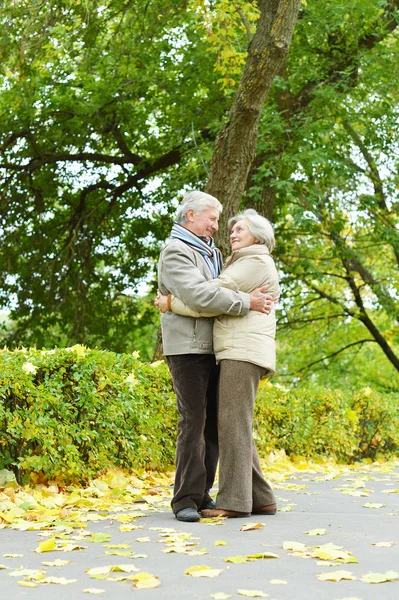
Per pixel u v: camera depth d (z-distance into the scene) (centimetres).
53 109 1574
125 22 1337
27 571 326
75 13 1149
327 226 1664
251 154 929
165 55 1486
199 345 480
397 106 1472
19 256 1705
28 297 1666
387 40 1506
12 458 599
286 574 326
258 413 901
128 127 1647
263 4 911
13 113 1580
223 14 937
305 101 1398
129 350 1775
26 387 590
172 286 479
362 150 1636
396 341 2109
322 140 1412
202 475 479
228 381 480
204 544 392
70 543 394
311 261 1852
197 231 501
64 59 1477
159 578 319
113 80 1500
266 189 1337
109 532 434
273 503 504
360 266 1909
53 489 596
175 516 485
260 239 504
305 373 2244
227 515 482
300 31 1369
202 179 1470
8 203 1673
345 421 1048
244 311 478
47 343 1730
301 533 426
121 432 684
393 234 1577
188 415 480
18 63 1197
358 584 309
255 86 893
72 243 1666
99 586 306
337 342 2170
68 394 642
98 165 1725
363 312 2000
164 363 793
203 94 1484
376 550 380
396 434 1150
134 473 705
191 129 1416
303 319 2052
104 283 1738
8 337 1711
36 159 1670
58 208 1795
